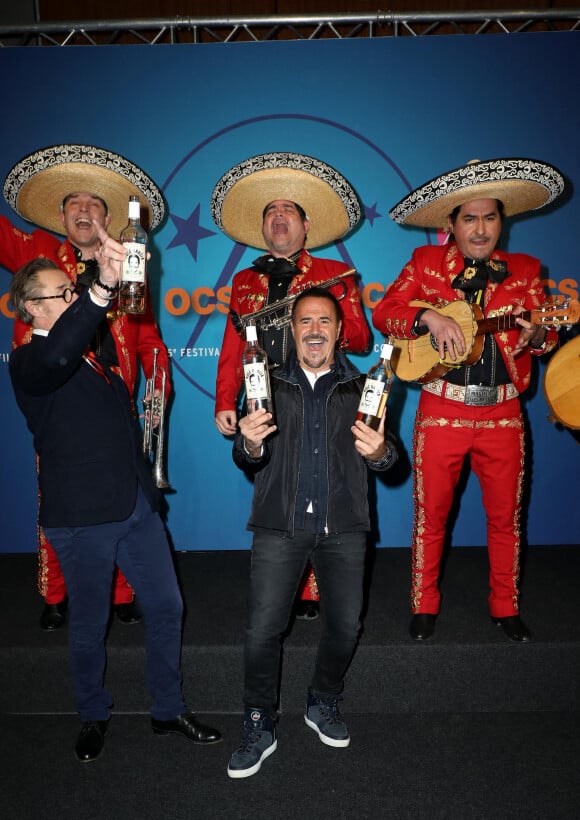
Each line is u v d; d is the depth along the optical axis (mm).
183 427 3711
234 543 3773
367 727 2713
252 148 3562
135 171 2906
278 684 2787
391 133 3537
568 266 3588
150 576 2439
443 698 2789
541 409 3650
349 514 2322
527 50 3463
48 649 2762
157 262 3631
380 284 3650
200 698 2793
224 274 3650
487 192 2707
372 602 3129
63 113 3510
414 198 2781
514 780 2410
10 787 2396
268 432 2117
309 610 3025
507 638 2783
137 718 2781
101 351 2781
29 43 4230
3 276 3574
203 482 3734
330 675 2490
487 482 2811
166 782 2416
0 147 3512
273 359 2854
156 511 2463
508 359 2691
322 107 3529
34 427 2326
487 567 3469
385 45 3482
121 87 3508
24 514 3705
